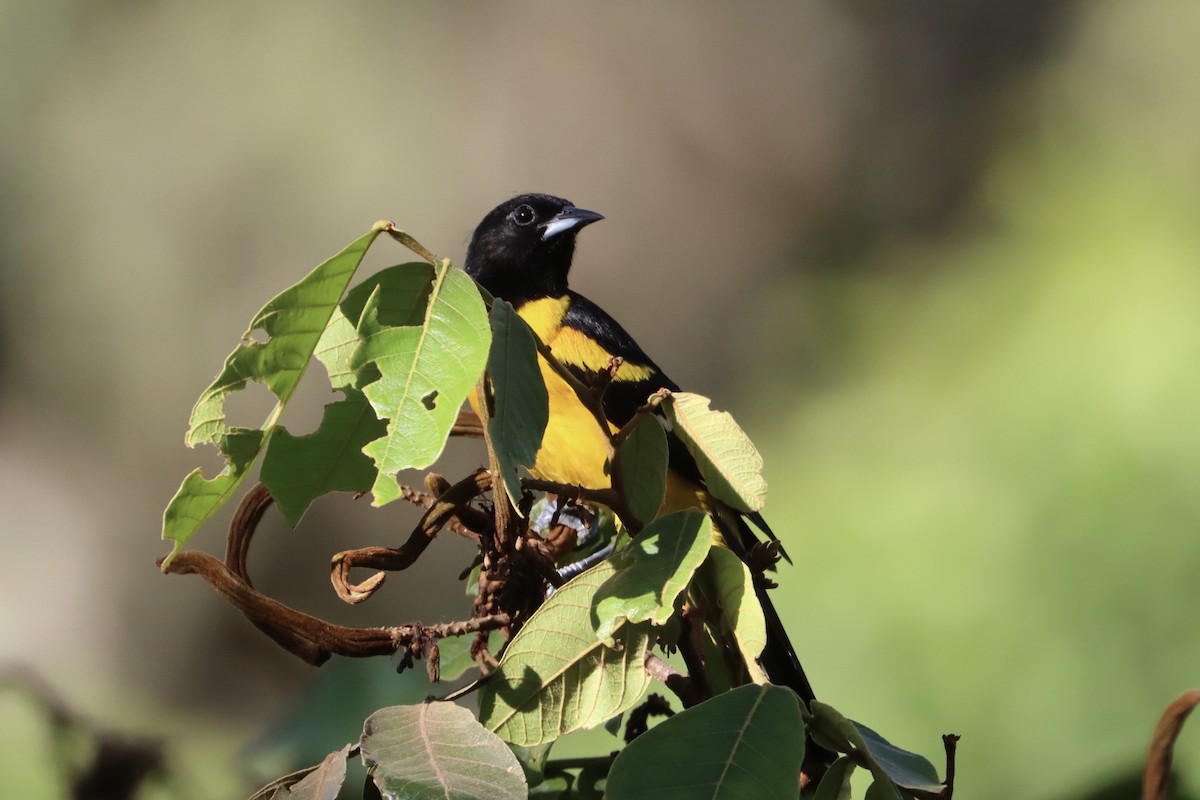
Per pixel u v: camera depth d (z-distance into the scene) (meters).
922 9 21.53
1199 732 6.21
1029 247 12.25
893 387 11.94
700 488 6.86
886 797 3.17
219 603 17.28
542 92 21.80
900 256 16.36
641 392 7.62
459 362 3.01
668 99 22.30
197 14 20.73
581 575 3.47
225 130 20.48
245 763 4.70
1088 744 8.89
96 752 4.66
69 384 19.86
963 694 9.37
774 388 13.22
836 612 9.98
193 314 19.92
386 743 3.18
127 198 20.27
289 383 3.30
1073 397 10.48
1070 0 18.22
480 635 3.93
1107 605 9.33
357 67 20.89
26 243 20.16
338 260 3.20
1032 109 18.12
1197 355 10.21
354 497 3.57
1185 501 9.55
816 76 22.23
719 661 3.81
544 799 4.29
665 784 2.98
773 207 21.98
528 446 3.04
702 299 21.81
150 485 19.39
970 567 9.84
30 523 18.89
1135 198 12.19
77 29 20.55
